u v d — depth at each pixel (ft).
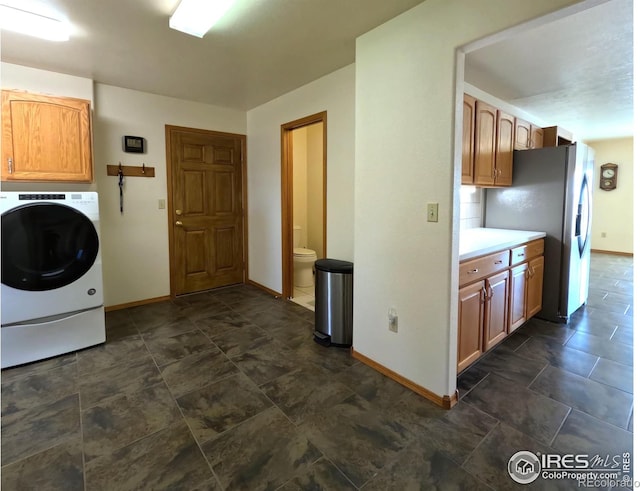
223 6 6.04
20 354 7.69
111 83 10.63
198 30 6.78
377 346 7.54
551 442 5.33
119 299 11.62
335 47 7.95
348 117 9.24
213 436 5.47
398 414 6.03
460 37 5.51
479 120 8.75
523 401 6.40
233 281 14.51
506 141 10.27
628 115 13.55
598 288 13.98
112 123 11.01
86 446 5.26
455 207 5.97
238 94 11.77
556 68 8.69
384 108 6.93
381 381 7.13
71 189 10.11
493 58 8.07
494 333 8.05
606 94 10.74
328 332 8.79
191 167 12.89
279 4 6.15
